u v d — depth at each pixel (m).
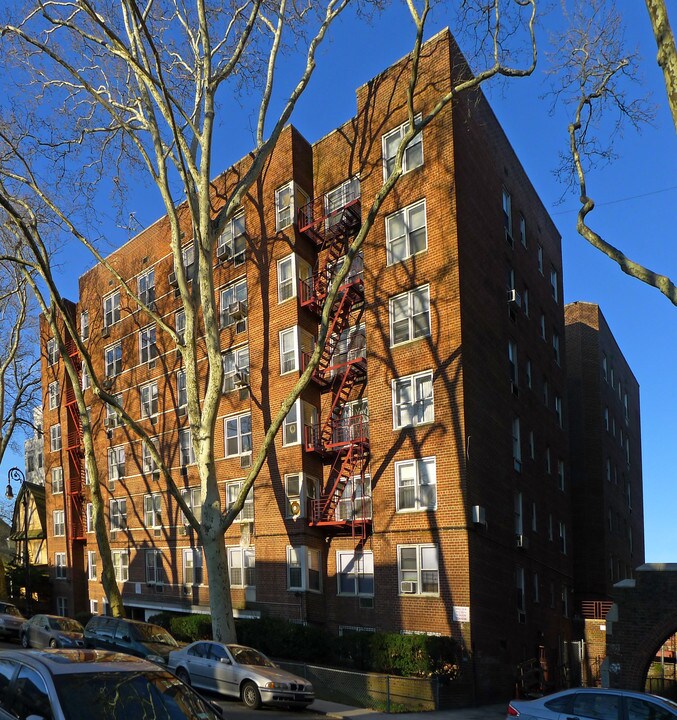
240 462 27.48
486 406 22.06
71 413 41.53
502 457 23.05
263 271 27.38
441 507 20.23
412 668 18.36
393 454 21.75
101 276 39.44
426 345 21.52
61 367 42.66
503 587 21.78
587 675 25.75
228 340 28.77
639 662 17.30
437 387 21.02
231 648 16.41
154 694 6.34
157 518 32.78
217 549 17.61
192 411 18.50
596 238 11.34
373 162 24.34
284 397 25.59
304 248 26.58
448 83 22.30
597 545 36.97
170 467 32.00
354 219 25.08
